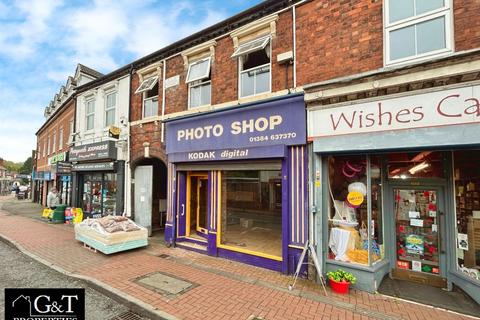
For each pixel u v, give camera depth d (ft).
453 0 14.16
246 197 21.72
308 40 18.76
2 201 86.12
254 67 21.90
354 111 15.61
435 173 15.98
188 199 26.08
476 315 12.60
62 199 49.65
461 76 12.67
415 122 13.80
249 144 20.04
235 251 20.61
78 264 19.57
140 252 23.06
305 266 17.06
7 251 23.98
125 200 31.27
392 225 17.28
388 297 14.47
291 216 17.95
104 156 31.99
